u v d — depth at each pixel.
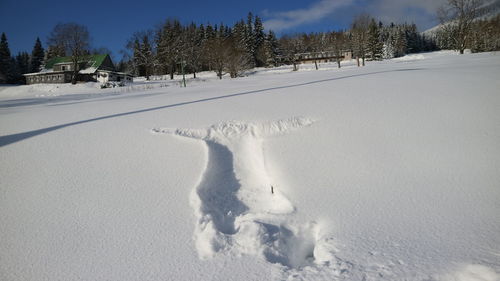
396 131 6.46
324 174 5.14
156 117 8.26
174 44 59.69
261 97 10.70
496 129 6.06
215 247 3.55
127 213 4.21
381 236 3.54
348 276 2.91
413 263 3.01
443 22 42.06
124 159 5.72
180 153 5.94
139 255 3.45
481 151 5.32
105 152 6.00
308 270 3.08
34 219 4.09
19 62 65.69
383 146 5.88
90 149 6.14
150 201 4.48
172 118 8.03
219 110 8.70
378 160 5.41
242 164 5.96
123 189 4.79
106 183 4.95
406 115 7.27
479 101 7.75
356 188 4.67
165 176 5.15
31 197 4.57
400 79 12.95
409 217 3.86
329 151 5.89
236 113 8.16
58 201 4.47
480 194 4.18
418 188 4.50
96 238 3.74
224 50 48.50
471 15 39.69
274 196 4.88
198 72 63.81
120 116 8.64
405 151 5.62
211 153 5.96
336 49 57.97
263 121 7.21
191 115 8.26
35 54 68.06
